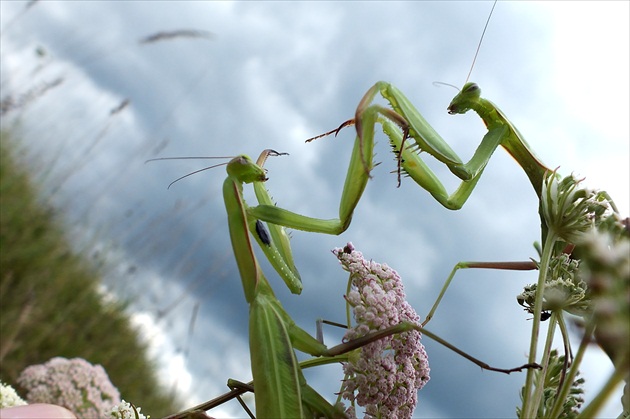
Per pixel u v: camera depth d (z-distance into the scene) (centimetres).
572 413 19
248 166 19
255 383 18
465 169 23
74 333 75
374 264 19
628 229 17
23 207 76
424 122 21
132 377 80
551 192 19
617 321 15
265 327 18
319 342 18
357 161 19
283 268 19
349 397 18
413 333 18
